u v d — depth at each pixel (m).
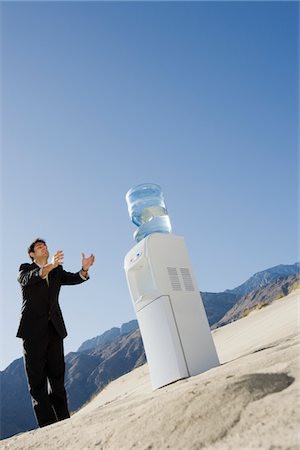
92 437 2.45
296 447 1.57
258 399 2.12
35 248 4.45
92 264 4.49
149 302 4.69
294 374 2.31
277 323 7.75
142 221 5.93
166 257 4.80
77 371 152.38
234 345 7.89
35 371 3.96
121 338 173.62
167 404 2.40
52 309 4.13
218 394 2.25
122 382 14.30
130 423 2.38
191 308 4.71
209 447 1.86
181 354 4.43
